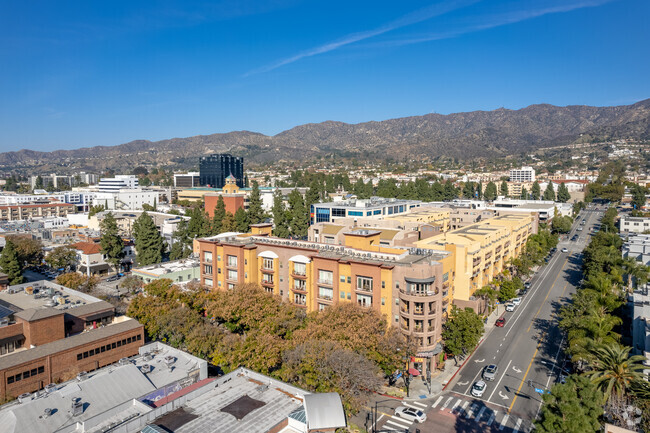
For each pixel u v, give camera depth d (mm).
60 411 53562
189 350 85125
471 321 86188
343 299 91438
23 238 172125
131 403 55438
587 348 74312
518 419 69625
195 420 48969
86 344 77250
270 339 75375
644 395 60188
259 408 51594
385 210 192750
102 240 167000
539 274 163250
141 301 97375
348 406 62625
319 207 196625
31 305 90875
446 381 82750
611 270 129875
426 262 87062
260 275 107688
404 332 82562
